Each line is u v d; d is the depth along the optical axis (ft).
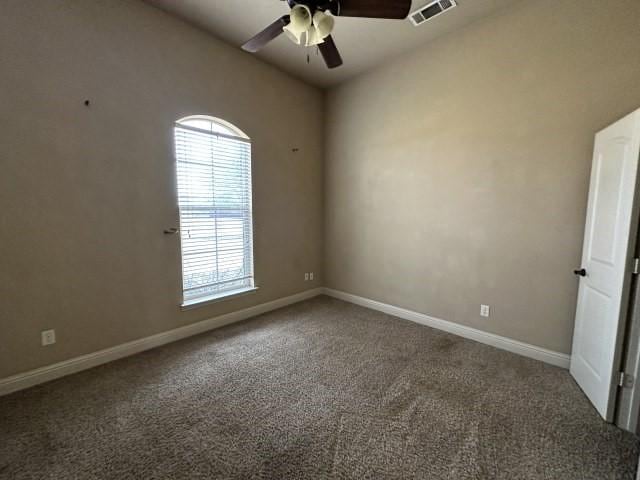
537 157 7.75
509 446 5.00
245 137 10.55
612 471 4.52
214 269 10.11
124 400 6.16
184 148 9.02
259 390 6.56
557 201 7.52
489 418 5.70
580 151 7.11
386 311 11.76
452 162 9.39
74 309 7.16
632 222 5.18
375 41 9.52
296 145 12.40
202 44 9.05
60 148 6.75
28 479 4.32
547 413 5.83
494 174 8.52
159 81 8.23
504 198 8.38
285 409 5.93
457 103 9.14
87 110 7.06
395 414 5.79
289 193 12.32
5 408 5.86
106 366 7.54
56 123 6.66
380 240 11.76
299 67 11.31
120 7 7.41
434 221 10.01
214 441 5.07
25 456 4.73
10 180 6.18
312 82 12.56
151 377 7.05
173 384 6.77
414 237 10.62
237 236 10.69
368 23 8.61
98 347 7.59
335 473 4.46
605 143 6.16
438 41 9.38
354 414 5.80
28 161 6.36
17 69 6.12
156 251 8.52
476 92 8.71
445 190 9.64
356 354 8.27
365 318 11.10
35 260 6.57
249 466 4.58
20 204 6.32
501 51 8.14
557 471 4.53
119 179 7.69
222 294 10.31
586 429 5.39
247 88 10.39
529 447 4.99
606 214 5.98
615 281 5.51
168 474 4.42
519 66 7.86
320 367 7.56
